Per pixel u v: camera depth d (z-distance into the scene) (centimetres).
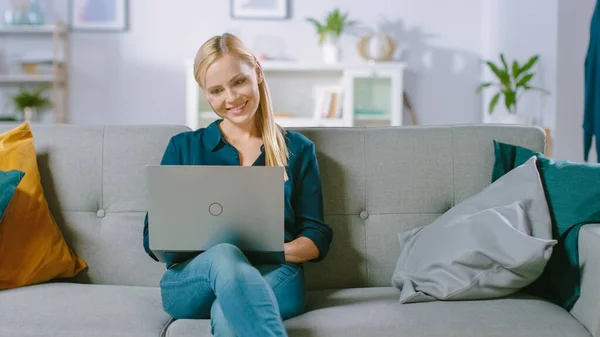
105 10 488
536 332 136
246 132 176
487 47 488
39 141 189
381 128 191
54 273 176
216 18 489
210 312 144
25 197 175
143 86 492
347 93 458
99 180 187
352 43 493
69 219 186
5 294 161
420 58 495
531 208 160
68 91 492
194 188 143
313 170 175
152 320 146
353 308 150
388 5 491
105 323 142
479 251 152
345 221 185
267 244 145
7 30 473
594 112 332
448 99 496
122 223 184
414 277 159
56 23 471
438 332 136
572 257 149
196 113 452
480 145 186
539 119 408
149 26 489
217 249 137
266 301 125
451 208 175
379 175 186
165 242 146
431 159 186
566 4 381
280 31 491
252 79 170
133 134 189
